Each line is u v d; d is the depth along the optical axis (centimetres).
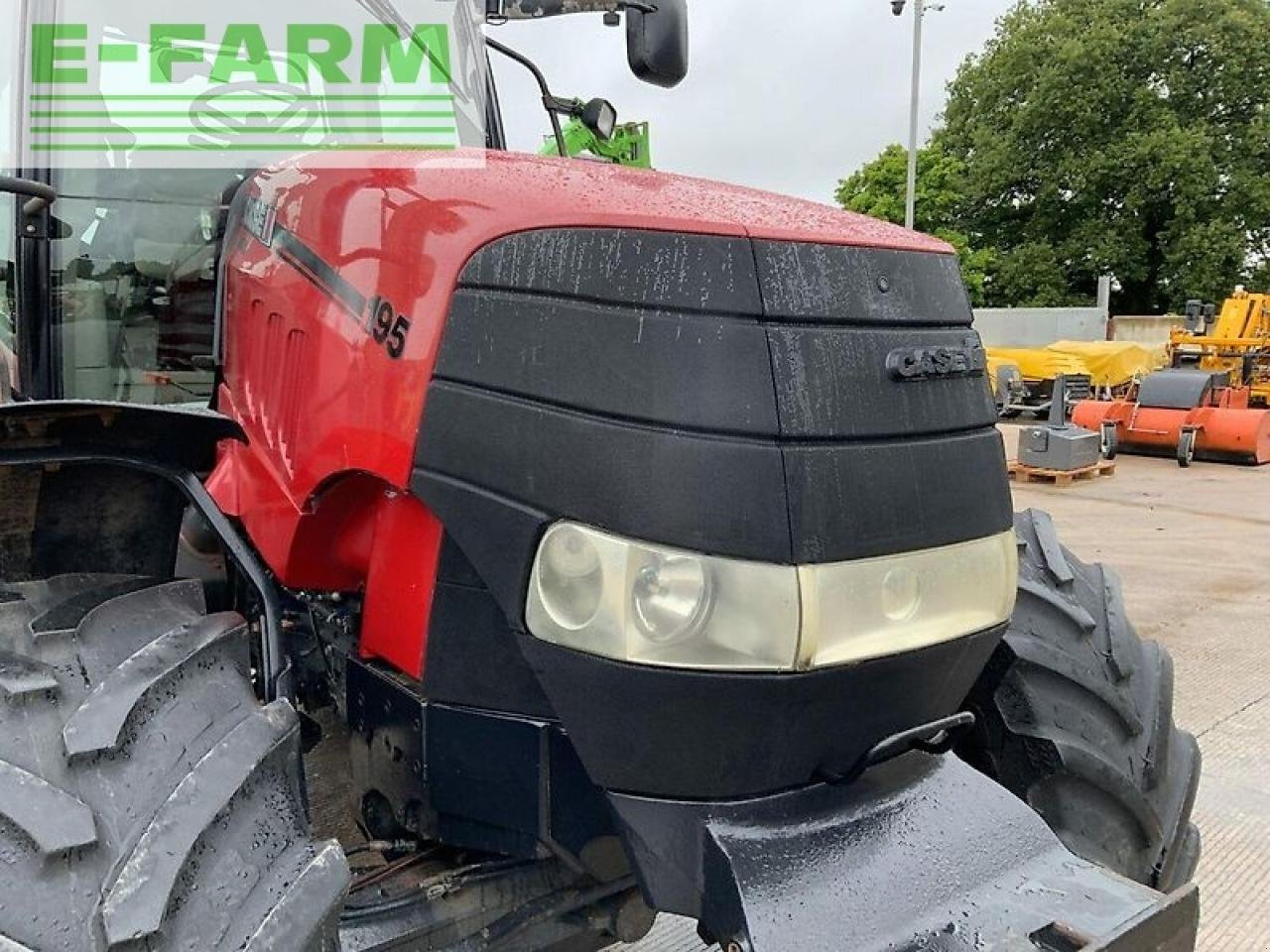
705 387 143
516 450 150
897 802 163
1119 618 224
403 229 167
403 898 171
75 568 177
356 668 185
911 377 158
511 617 152
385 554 176
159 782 136
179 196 252
